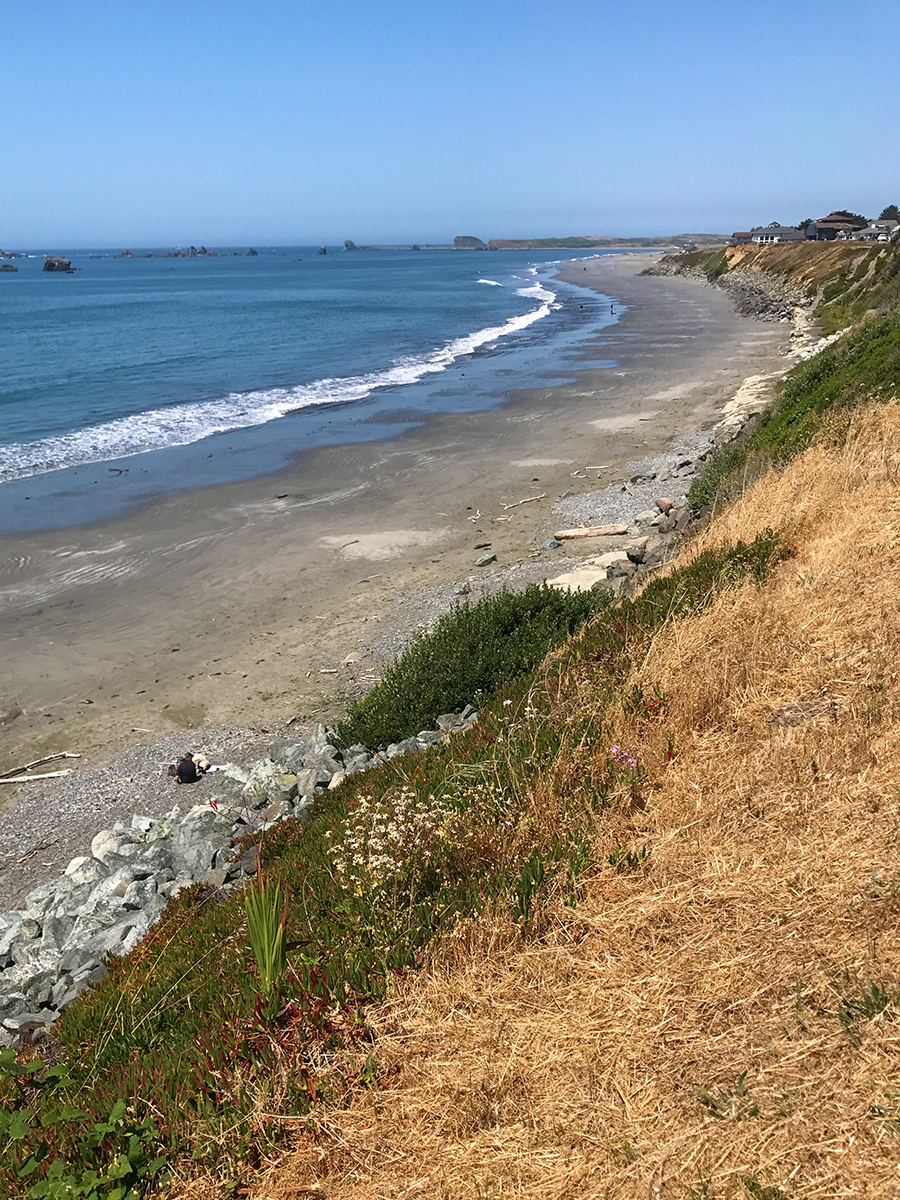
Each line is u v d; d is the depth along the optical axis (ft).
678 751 18.34
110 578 65.16
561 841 16.43
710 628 23.09
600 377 146.82
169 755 42.93
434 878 16.01
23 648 54.70
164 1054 13.71
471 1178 10.28
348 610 58.23
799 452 46.26
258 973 14.89
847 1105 9.68
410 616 55.77
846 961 11.60
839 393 58.75
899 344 58.59
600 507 75.56
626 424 110.11
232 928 19.12
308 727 44.04
